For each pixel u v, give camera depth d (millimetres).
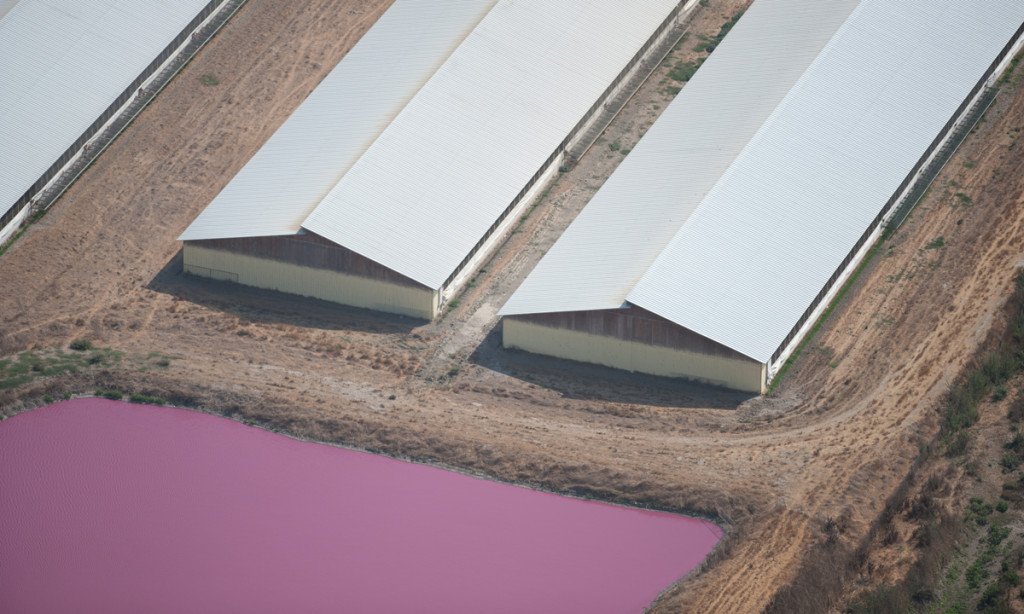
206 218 143500
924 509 114688
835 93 145250
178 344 136250
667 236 134875
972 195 143375
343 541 116688
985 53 150625
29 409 129375
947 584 110062
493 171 145500
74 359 133500
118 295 141500
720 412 126750
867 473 119188
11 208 146750
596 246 136875
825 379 128875
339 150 146125
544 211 147375
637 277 132000
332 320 138875
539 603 111125
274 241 140500
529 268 141875
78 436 126750
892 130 143375
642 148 145500
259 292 142500
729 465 121312
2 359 133375
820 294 133625
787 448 122562
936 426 123125
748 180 138500
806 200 137625
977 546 112625
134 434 127062
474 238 140875
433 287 136625
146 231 147875
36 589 112312
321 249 139375
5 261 144375
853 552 112812
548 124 150000
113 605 111000
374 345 135875
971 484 117375
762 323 129000
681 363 129875
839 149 141375
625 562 114438
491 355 134625
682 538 116375
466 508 119812
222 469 123562
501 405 129250
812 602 107812
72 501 120125
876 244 140375
